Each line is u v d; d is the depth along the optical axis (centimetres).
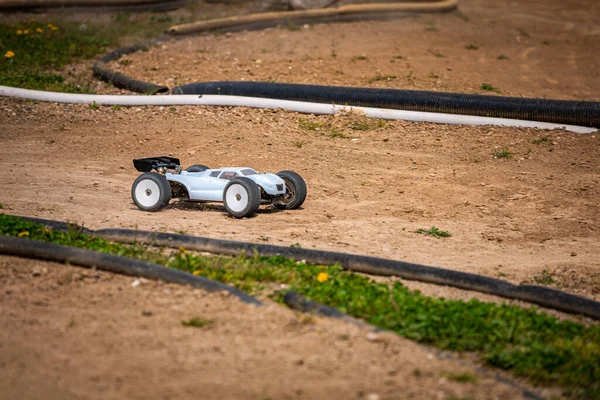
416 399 1174
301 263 1803
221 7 5969
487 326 1472
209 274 1688
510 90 4203
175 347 1325
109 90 4294
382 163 3106
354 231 2273
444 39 5391
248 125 3556
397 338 1396
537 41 5653
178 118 3669
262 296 1596
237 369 1251
